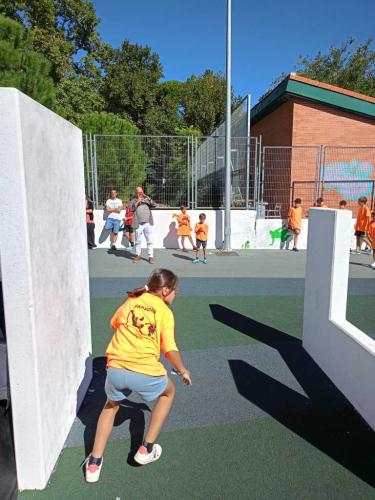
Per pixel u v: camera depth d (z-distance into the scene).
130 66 30.38
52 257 2.59
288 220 13.01
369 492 2.43
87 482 2.48
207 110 32.22
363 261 11.01
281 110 16.20
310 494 2.41
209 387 3.77
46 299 2.46
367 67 30.78
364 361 3.19
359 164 15.10
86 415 3.24
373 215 10.48
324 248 3.99
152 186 13.04
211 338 5.02
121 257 11.26
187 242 13.08
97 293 7.27
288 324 5.57
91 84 27.16
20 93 2.07
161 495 2.39
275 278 8.53
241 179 13.70
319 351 4.18
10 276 2.17
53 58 22.17
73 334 3.13
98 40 28.06
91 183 12.75
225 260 10.88
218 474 2.58
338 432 3.05
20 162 2.07
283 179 15.13
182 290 7.45
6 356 2.40
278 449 2.84
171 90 32.78
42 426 2.38
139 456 2.60
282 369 4.16
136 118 30.38
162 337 2.51
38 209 2.33
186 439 2.95
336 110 14.98
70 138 3.11
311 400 3.53
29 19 22.50
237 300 6.79
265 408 3.40
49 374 2.52
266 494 2.41
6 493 2.23
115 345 2.54
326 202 14.95
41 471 2.39
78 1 25.91
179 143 12.93
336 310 3.93
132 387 2.44
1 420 2.36
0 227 2.12
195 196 13.24
